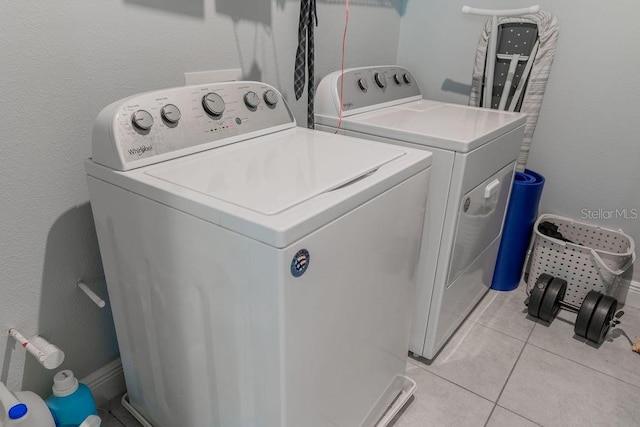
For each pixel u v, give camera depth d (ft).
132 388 4.63
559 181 7.15
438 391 5.28
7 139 3.54
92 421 4.04
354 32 6.81
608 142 6.57
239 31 5.04
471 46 7.27
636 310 6.91
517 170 6.99
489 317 6.66
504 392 5.29
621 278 6.56
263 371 2.96
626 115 6.33
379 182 3.27
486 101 6.97
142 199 3.23
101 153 3.50
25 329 4.09
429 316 5.39
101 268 4.53
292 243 2.54
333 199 2.89
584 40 6.35
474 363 5.74
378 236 3.48
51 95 3.70
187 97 3.90
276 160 3.70
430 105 6.70
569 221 7.15
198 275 3.07
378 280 3.71
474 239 5.63
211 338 3.24
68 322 4.42
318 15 6.03
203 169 3.46
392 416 4.75
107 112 3.46
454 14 7.27
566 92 6.69
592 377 5.53
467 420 4.90
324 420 3.56
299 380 3.03
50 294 4.18
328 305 3.09
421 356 5.74
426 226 5.02
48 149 3.80
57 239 4.09
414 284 4.54
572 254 6.48
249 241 2.61
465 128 5.12
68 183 4.02
